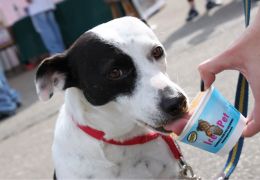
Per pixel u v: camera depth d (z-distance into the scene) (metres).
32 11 2.67
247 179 0.90
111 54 0.70
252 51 0.59
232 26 1.85
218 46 1.67
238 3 2.21
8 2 2.70
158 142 0.75
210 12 2.25
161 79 0.68
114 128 0.72
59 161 0.76
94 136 0.72
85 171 0.74
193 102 0.66
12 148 1.52
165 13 2.69
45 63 0.74
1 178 1.29
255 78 0.60
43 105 1.91
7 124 1.82
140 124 0.69
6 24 2.76
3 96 1.93
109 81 0.70
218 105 0.63
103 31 0.72
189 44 1.84
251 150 0.98
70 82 0.74
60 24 2.77
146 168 0.75
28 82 2.49
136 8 2.57
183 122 0.64
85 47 0.72
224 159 1.00
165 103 0.65
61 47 2.79
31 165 1.32
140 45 0.70
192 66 1.53
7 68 2.88
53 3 2.70
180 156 0.78
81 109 0.72
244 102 0.70
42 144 1.46
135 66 0.69
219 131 0.63
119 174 0.74
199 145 0.64
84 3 2.71
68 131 0.75
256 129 0.62
